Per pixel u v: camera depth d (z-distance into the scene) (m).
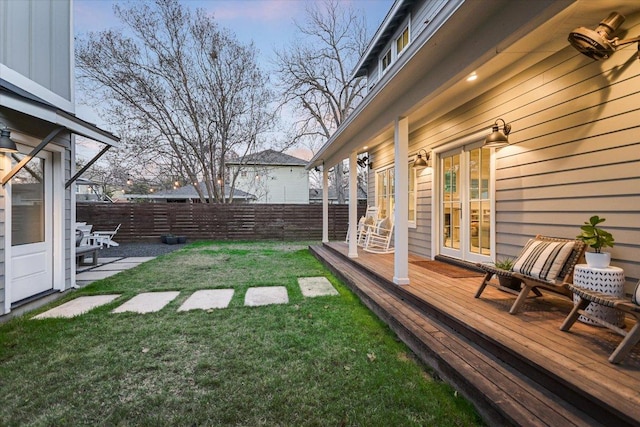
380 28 7.86
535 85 3.34
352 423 1.77
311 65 13.99
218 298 4.13
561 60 3.04
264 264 6.58
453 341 2.42
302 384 2.15
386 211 7.38
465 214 4.67
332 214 11.77
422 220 5.83
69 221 4.53
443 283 3.76
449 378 2.08
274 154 16.62
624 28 2.47
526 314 2.67
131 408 1.90
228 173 14.78
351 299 4.05
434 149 5.36
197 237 11.15
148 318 3.38
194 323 3.24
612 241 2.42
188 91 11.95
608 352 1.96
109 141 4.50
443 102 4.41
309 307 3.73
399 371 2.30
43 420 1.80
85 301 4.04
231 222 11.31
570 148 2.95
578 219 2.88
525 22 1.92
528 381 1.86
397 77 3.19
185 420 1.80
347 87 14.56
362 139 5.13
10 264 3.44
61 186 4.32
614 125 2.57
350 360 2.47
